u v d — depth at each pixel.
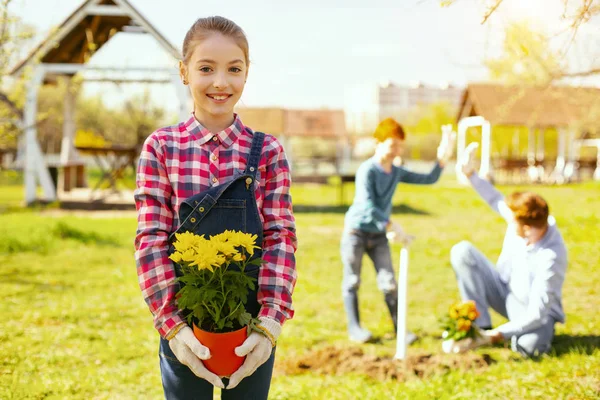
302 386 3.53
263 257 1.90
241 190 1.90
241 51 1.94
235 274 1.78
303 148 47.25
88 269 7.35
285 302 1.86
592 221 11.74
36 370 3.80
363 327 4.98
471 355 4.01
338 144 41.53
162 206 1.90
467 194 20.08
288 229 1.97
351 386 3.53
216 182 1.91
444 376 3.71
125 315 5.28
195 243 1.75
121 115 25.59
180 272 1.86
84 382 3.59
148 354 4.22
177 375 1.93
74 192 18.28
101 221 11.95
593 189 21.56
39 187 20.88
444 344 4.16
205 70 1.91
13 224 10.94
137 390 3.52
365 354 4.19
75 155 18.62
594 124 11.19
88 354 4.17
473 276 4.32
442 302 5.86
